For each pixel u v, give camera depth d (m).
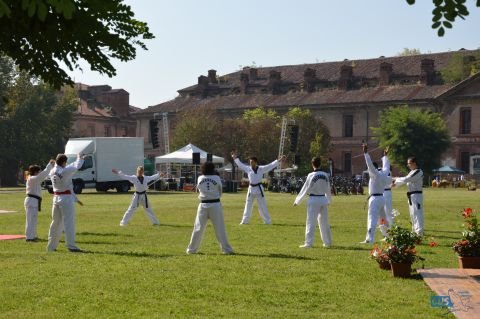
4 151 82.94
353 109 95.75
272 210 33.72
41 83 9.02
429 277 12.24
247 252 15.99
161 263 13.98
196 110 89.75
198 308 9.96
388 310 9.84
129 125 114.44
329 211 32.81
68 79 8.54
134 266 13.56
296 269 13.27
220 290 11.20
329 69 105.25
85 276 12.41
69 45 8.25
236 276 12.46
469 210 13.75
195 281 11.94
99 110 111.31
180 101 107.94
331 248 17.11
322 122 90.88
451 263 14.20
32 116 83.75
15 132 83.69
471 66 93.19
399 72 98.50
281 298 10.66
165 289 11.27
